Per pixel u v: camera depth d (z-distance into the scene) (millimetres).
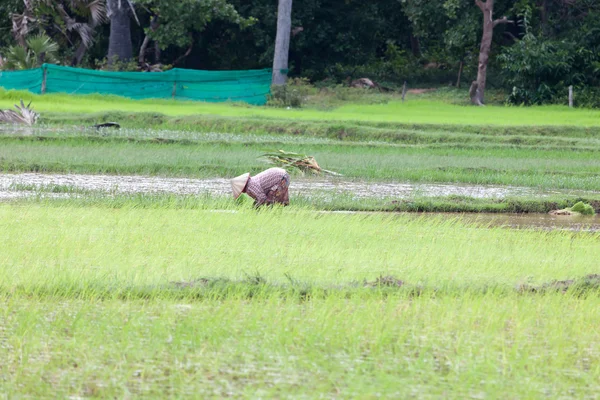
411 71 153625
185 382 18031
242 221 36281
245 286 24594
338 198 48719
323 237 34031
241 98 125750
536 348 20906
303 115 104312
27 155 61875
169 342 20250
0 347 19781
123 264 27234
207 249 30141
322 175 62000
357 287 25125
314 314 22422
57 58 140500
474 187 59812
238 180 40375
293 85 134875
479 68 133375
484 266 29062
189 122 92188
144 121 92125
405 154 76312
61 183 51438
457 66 155625
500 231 38656
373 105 127500
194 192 49469
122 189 49875
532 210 50594
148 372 18531
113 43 134750
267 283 25078
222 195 46906
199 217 37000
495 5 140125
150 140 74750
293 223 36281
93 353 19516
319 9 148750
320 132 90250
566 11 142125
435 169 65688
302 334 21031
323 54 157250
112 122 89250
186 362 19125
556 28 141375
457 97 139000
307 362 19281
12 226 33312
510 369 19328
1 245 29312
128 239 31359
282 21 130625
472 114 114625
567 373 19312
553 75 133375
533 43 132375
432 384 18250
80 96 114312
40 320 21578
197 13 132125
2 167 57000
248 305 23281
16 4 138125
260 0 148875
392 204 48031
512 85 139375
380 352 20094
